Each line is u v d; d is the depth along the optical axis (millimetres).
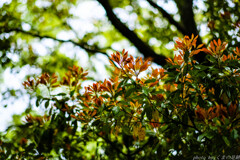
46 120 2922
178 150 2193
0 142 2996
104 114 2189
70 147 3035
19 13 5578
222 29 3131
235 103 1930
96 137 2859
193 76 1937
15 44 4676
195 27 4512
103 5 4844
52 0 6031
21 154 2877
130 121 2072
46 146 2887
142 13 6137
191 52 1983
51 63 5832
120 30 4863
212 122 1887
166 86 2291
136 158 3014
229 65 1919
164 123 2076
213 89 2012
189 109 1981
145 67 2033
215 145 1800
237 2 3492
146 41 6062
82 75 2805
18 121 4316
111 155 2939
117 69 2184
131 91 1915
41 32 6391
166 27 5680
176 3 5090
